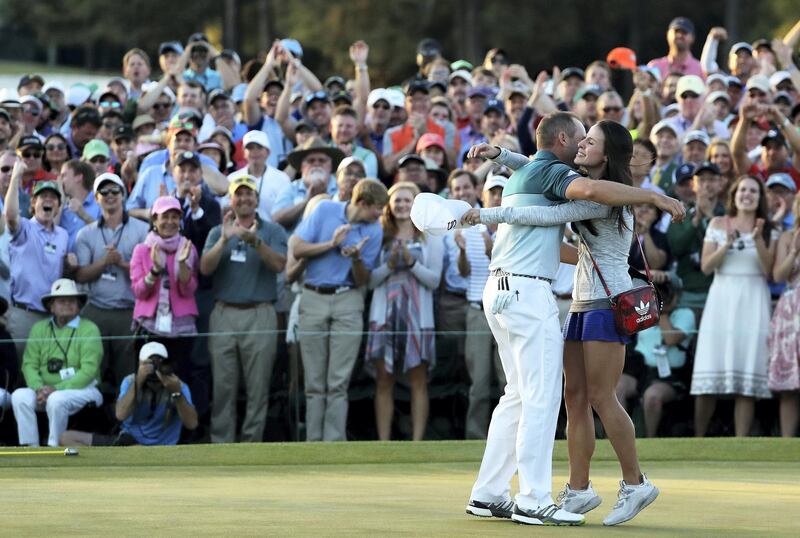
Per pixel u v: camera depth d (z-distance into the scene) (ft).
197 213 121.90
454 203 70.69
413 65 474.08
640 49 466.70
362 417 121.19
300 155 134.82
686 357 123.03
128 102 160.56
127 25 539.29
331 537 57.41
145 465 99.55
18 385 116.06
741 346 121.19
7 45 618.85
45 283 119.34
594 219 70.03
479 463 102.32
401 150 146.82
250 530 59.52
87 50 579.89
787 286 120.26
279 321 124.77
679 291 124.06
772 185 129.29
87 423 117.08
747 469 97.40
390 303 119.24
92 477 90.38
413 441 108.99
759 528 63.52
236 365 118.32
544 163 69.87
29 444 115.03
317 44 476.54
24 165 122.11
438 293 122.72
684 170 130.31
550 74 483.10
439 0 476.95
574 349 72.08
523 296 69.26
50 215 120.57
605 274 70.38
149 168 131.75
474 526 64.49
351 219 119.65
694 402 123.44
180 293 117.19
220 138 143.64
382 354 118.83
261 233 119.65
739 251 120.98
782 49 163.63
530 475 68.08
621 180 70.79
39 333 116.88
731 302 121.08
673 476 92.12
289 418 119.65
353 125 139.03
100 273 120.37
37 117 154.10
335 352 118.21
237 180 117.60
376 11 473.67
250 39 498.28
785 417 120.98
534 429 68.39
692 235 124.26
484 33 466.29
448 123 151.12
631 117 159.53
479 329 120.78
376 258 120.16
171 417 115.65
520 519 67.36
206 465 99.81
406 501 74.74
